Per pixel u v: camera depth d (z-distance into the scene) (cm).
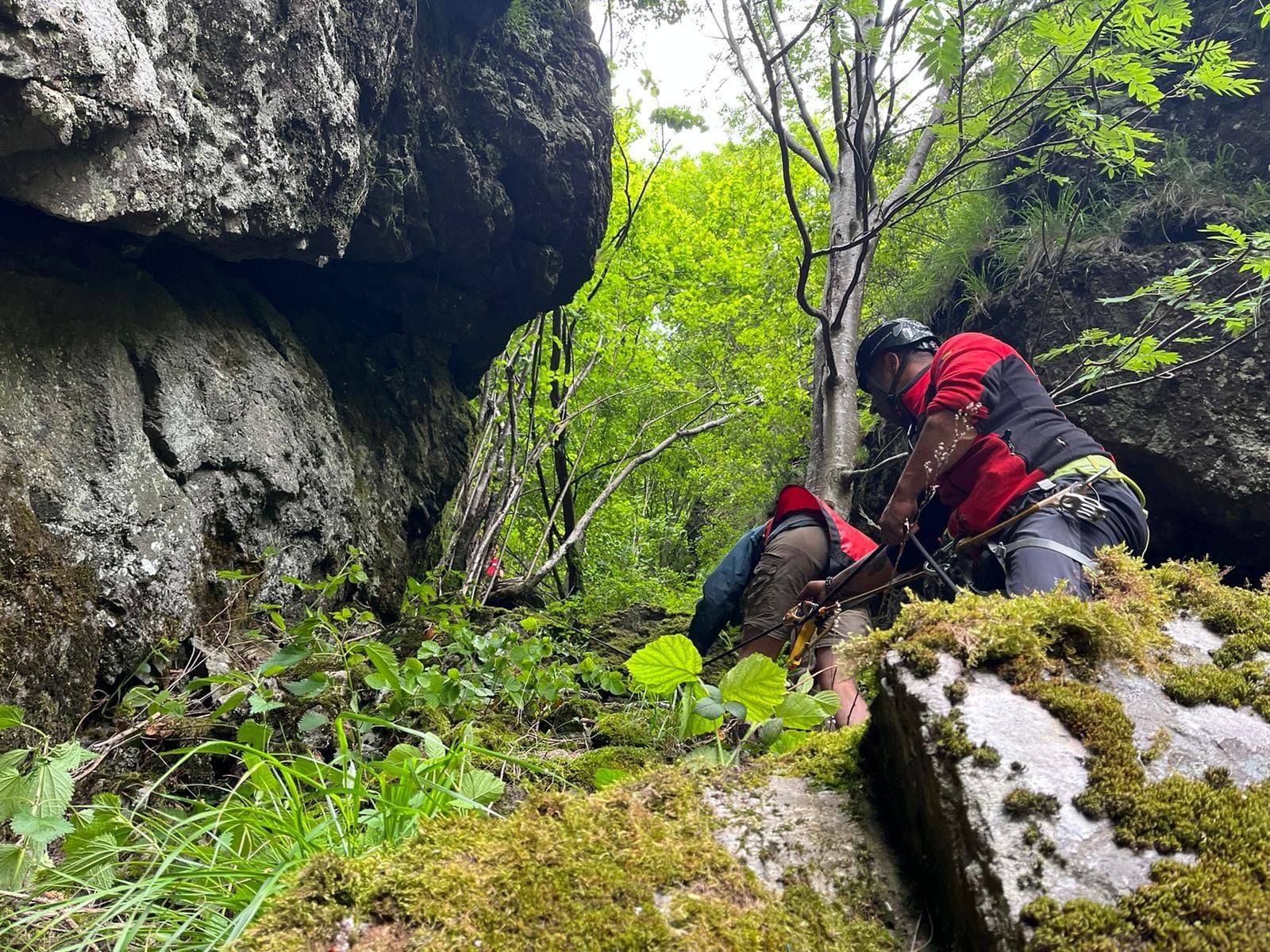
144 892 112
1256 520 374
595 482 890
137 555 214
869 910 95
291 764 173
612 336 702
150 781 188
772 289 826
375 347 421
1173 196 436
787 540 314
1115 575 130
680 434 661
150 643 216
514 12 408
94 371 217
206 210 235
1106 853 81
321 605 317
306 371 339
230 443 267
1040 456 204
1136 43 266
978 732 93
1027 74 281
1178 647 112
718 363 850
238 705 210
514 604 543
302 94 262
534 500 785
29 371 200
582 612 580
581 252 461
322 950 79
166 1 210
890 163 584
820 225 703
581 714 295
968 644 104
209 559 251
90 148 192
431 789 137
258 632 252
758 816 108
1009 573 187
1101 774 87
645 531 988
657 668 156
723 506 925
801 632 247
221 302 299
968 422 210
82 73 175
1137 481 409
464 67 376
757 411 722
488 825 99
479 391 559
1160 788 86
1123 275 430
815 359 438
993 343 226
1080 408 417
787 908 94
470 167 373
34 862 127
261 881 115
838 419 397
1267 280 324
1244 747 92
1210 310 329
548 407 600
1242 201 418
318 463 325
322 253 305
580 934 83
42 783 135
